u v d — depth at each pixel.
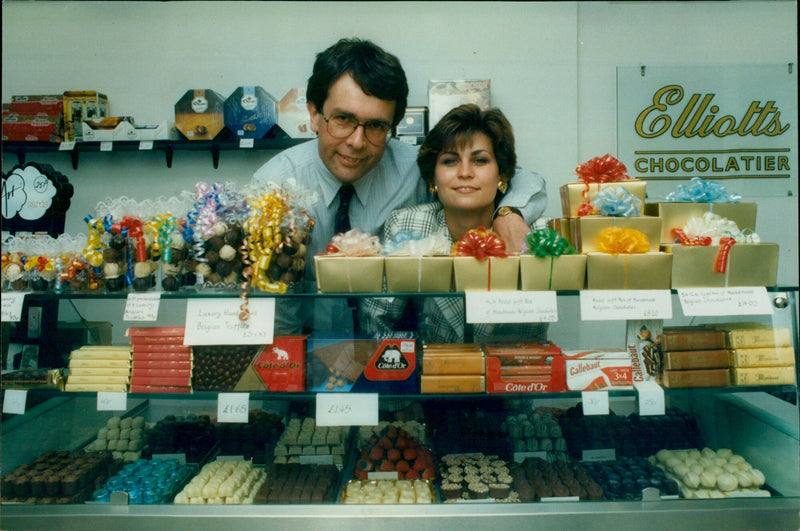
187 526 1.38
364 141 1.58
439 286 1.37
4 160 2.22
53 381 1.48
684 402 1.62
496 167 1.61
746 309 1.37
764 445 1.49
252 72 2.14
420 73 2.08
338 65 1.51
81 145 2.11
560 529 1.35
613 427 1.64
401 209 1.78
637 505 1.39
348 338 1.44
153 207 1.49
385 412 1.58
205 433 1.71
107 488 1.50
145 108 2.15
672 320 1.53
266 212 1.37
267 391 1.44
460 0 2.04
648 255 1.35
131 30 2.10
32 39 2.09
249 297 1.40
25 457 1.58
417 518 1.35
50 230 1.88
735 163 1.94
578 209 1.46
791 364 1.45
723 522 1.36
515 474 1.52
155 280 1.47
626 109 2.00
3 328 1.55
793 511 1.36
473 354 1.43
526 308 1.34
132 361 1.48
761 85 1.91
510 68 2.05
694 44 1.95
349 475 1.60
